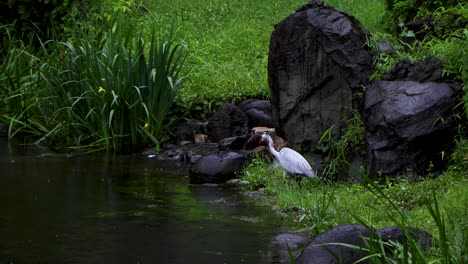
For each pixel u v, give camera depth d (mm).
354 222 9664
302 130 13227
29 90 16328
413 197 10359
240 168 12914
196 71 16922
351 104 12898
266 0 21328
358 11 19500
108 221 10320
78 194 11711
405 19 16016
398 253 7852
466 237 7805
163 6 21016
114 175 13016
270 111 15055
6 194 11625
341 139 12641
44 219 10367
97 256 8906
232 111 15000
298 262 8172
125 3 20203
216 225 10211
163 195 11789
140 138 15062
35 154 14492
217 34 19141
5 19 19172
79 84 15391
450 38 12875
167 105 15086
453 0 14672
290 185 12055
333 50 12945
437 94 11320
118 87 14836
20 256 8883
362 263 7938
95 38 16828
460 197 9812
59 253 8992
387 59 12898
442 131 11180
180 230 9961
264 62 17266
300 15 13203
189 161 14109
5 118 16453
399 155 11250
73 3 18688
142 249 9172
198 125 15289
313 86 13102
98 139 15141
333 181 12203
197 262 8727
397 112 11297
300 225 10258
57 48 16516
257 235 9773
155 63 15180
